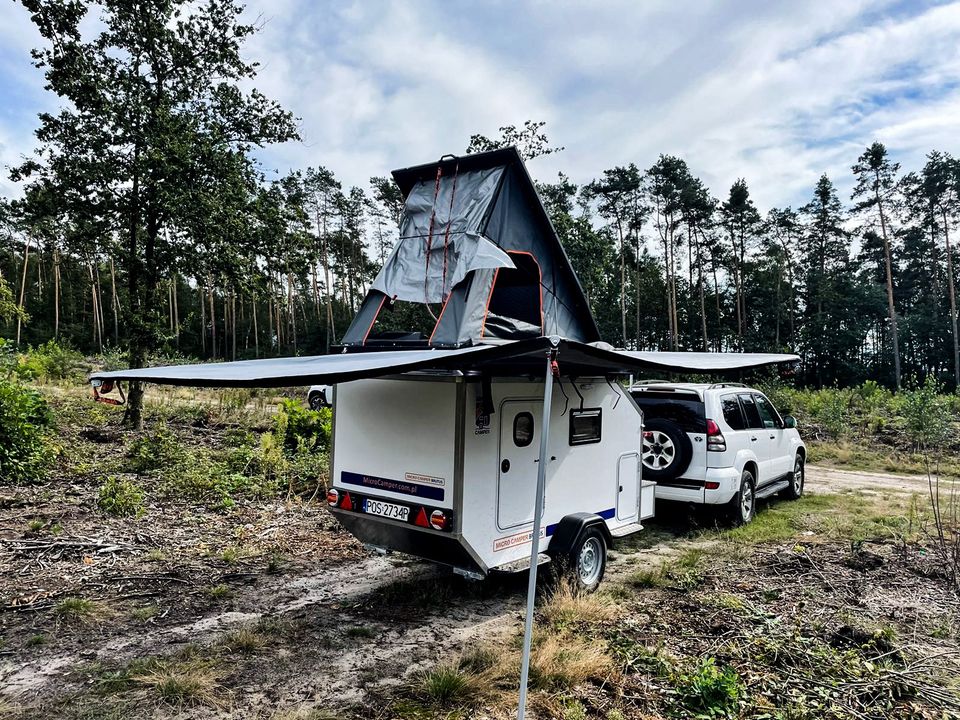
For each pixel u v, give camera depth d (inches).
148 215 487.8
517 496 181.2
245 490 314.8
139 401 486.3
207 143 483.5
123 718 122.4
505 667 142.3
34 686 134.2
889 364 1921.8
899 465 447.5
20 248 2289.6
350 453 191.2
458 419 164.6
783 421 328.2
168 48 482.9
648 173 1791.3
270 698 132.0
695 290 2165.4
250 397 714.8
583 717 124.7
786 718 121.9
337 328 2188.7
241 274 510.9
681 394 273.7
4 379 406.6
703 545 250.2
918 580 200.8
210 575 207.6
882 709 125.1
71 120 479.2
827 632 161.3
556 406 194.5
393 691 135.6
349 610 182.1
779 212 2122.3
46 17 453.4
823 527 272.8
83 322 2278.5
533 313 235.1
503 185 223.1
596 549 203.5
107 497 272.7
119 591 190.4
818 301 1990.7
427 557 185.6
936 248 1927.9
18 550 216.5
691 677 135.7
